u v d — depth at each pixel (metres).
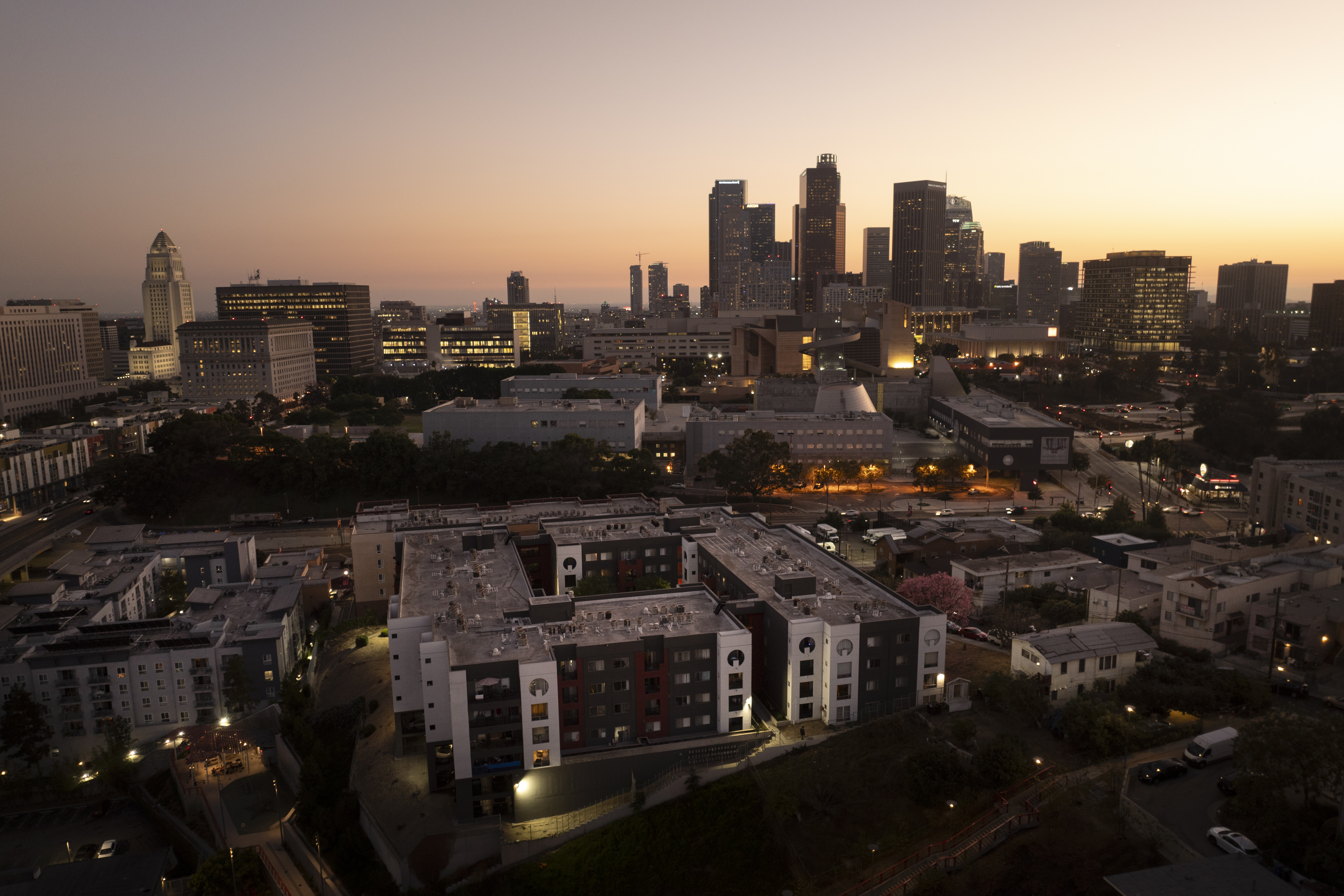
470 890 96.62
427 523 180.00
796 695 114.88
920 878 80.38
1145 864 75.81
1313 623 114.38
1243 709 103.19
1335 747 74.00
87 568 182.75
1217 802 84.12
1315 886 69.06
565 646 107.50
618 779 106.94
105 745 148.62
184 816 130.88
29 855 127.94
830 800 97.12
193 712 151.00
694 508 183.50
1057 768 94.25
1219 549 163.12
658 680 111.25
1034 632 126.06
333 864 109.56
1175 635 127.56
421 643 111.50
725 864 94.44
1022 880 78.06
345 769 125.31
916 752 100.06
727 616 119.88
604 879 95.56
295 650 166.00
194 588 193.50
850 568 137.62
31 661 144.75
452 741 108.81
